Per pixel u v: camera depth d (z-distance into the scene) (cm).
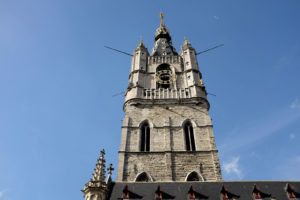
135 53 6081
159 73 5575
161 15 8706
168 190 2853
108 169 3125
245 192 2803
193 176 3691
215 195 2759
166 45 7131
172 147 4034
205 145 4044
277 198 2689
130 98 4816
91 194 2681
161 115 4541
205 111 4594
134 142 4141
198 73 5441
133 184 2986
